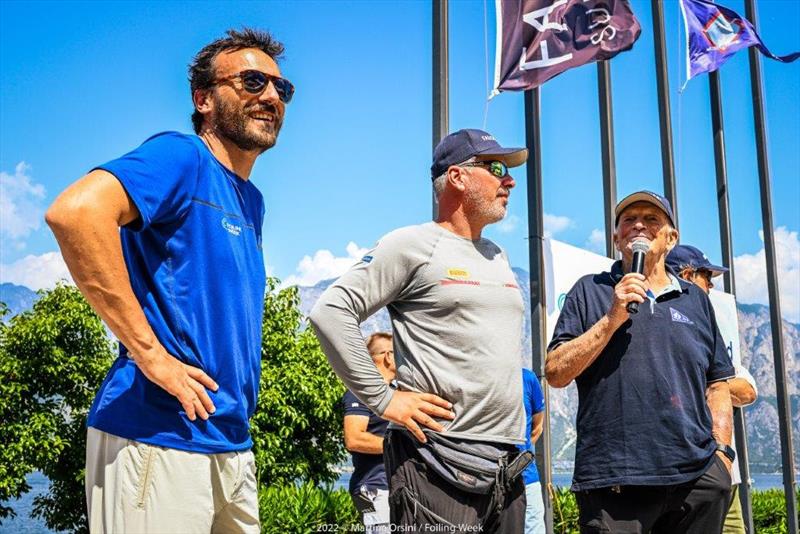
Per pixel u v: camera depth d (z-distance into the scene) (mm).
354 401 4879
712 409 3672
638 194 3723
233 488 2445
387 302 2957
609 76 8375
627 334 3498
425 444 2814
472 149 3078
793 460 10602
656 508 3373
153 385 2301
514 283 3057
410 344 2928
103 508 2273
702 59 9461
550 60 6488
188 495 2287
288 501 6961
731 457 3564
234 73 2627
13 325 17250
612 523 3379
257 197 2766
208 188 2484
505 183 3100
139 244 2340
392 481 2877
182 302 2367
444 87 5770
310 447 16609
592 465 3438
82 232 2125
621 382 3441
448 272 2918
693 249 5207
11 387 16328
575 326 3668
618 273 3750
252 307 2564
